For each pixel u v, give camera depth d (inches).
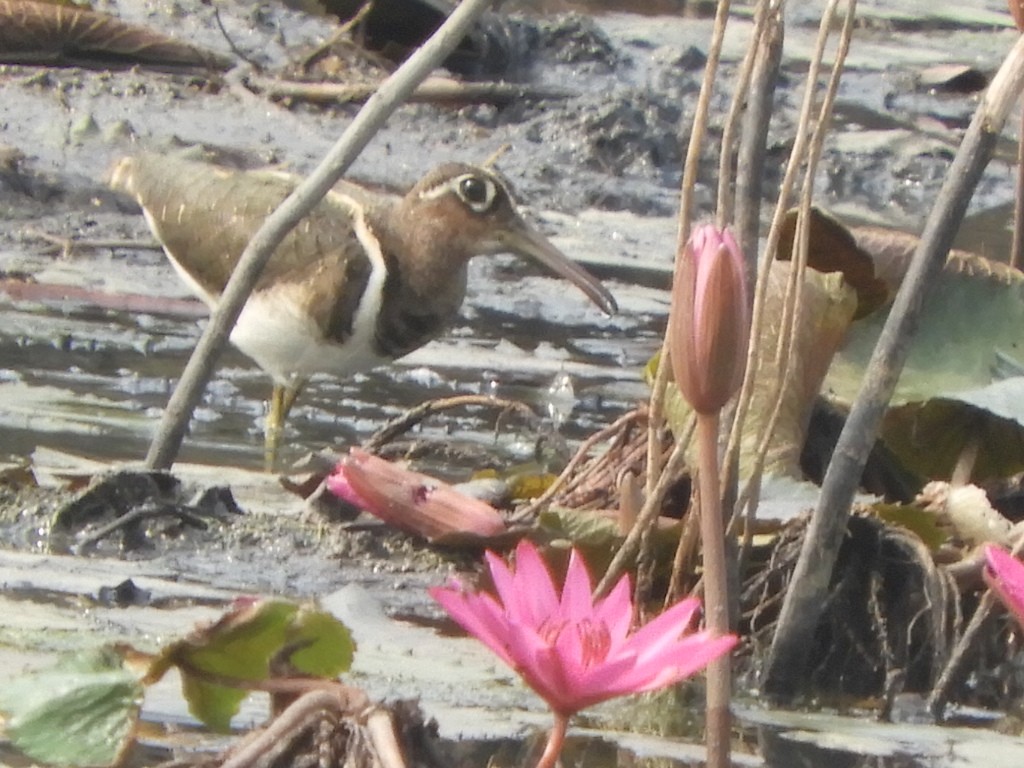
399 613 327.6
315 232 501.7
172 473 383.6
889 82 954.7
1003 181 780.0
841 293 358.0
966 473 386.3
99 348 521.3
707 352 196.1
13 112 720.3
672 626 184.7
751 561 330.3
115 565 341.1
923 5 1173.1
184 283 563.8
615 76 884.6
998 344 402.9
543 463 423.2
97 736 226.1
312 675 236.5
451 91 796.0
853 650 317.4
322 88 788.6
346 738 217.8
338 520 377.7
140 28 799.7
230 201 519.8
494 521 353.7
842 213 741.3
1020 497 389.1
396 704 225.5
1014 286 408.8
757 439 346.9
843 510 294.7
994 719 300.7
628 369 546.6
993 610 317.1
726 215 279.4
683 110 831.1
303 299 492.4
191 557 350.9
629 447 373.4
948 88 964.6
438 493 355.3
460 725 266.7
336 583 343.3
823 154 797.9
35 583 322.7
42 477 393.1
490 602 178.9
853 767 267.9
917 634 319.0
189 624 303.6
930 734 287.7
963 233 701.3
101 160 691.4
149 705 263.7
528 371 537.6
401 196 690.8
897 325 281.6
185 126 737.6
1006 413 361.1
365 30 856.9
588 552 329.7
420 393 517.3
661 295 625.6
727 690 214.7
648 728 276.7
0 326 530.3
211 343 370.9
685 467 334.6
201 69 800.9
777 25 285.7
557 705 179.6
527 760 255.8
